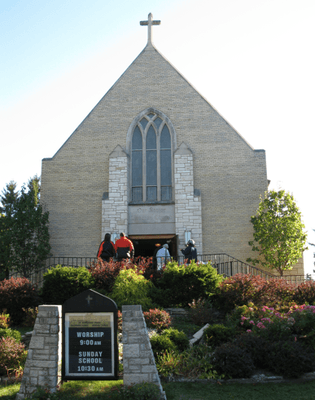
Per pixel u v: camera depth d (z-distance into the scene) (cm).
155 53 2316
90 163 2222
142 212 2144
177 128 2217
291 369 827
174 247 2100
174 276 1327
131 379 696
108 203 2130
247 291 1271
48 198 2200
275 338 923
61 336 734
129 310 716
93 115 2272
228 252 2070
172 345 902
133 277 1241
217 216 2109
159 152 2220
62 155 2244
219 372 830
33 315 1189
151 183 2203
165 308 1277
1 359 825
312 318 984
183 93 2252
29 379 704
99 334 713
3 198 3281
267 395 742
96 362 708
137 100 2264
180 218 2097
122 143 2228
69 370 707
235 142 2181
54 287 1299
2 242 2003
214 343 966
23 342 1002
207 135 2198
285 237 1888
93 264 1455
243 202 2117
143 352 703
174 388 769
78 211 2177
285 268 1912
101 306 718
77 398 681
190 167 2138
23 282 1308
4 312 1217
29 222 1992
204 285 1303
